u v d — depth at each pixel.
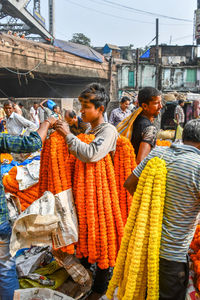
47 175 2.50
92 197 2.21
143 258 1.79
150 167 1.80
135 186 1.99
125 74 29.08
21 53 19.66
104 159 2.30
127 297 1.76
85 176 2.26
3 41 18.30
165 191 1.77
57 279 2.49
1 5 28.55
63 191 2.29
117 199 2.33
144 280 1.84
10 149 2.01
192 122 1.89
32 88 27.48
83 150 2.13
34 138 2.06
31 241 2.18
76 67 24.45
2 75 22.14
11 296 2.10
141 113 3.01
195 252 2.48
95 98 2.30
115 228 2.33
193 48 35.84
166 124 13.09
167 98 13.98
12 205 2.75
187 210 1.74
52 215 2.10
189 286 2.22
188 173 1.70
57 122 2.25
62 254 2.37
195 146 1.87
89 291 2.50
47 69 22.02
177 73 28.64
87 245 2.28
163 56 36.19
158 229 1.76
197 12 32.19
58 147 2.35
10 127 5.50
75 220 2.30
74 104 17.00
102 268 2.25
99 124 2.41
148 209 1.78
